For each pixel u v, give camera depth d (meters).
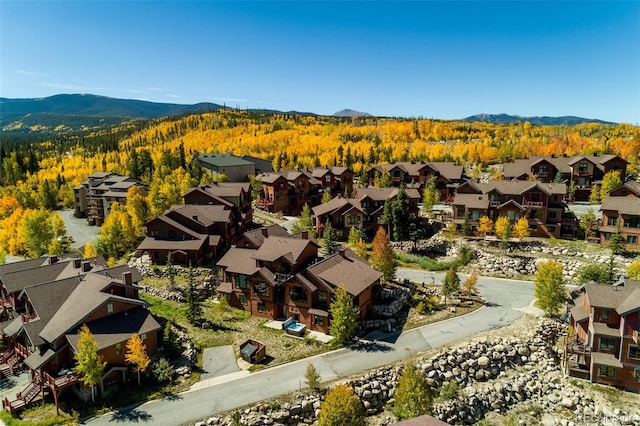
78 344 37.38
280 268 51.62
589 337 43.31
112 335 39.94
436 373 41.03
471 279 55.66
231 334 48.59
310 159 162.50
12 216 97.94
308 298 48.88
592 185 93.44
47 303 43.47
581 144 152.62
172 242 66.75
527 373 43.34
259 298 52.69
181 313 53.91
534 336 47.16
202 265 65.00
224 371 41.31
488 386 41.34
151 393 38.12
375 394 38.19
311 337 47.09
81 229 104.88
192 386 39.03
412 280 62.78
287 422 35.38
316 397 36.81
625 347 40.31
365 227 83.50
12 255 89.81
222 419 34.25
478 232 76.06
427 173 105.38
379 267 58.09
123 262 69.88
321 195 110.44
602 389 41.03
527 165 102.69
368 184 115.00
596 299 42.00
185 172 129.12
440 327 49.00
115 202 93.12
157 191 94.12
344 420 29.11
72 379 36.94
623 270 58.53
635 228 64.62
